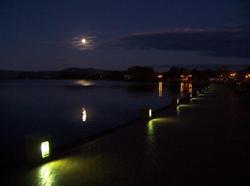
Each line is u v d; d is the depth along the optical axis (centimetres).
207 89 5450
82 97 6025
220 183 645
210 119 1619
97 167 766
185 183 647
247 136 1145
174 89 8838
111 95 6475
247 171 721
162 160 823
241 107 2239
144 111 1602
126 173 716
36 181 672
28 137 802
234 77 12488
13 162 877
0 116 3056
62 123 2427
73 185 643
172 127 1367
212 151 916
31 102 4991
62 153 917
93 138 1233
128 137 1146
